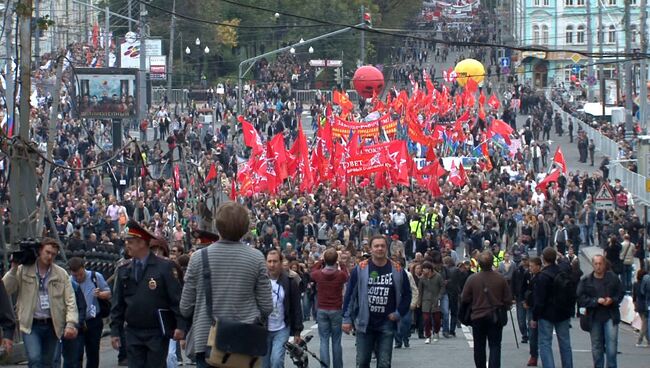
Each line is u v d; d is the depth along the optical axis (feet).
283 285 107.86
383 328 103.71
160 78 566.36
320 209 310.45
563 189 381.40
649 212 325.01
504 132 420.36
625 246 248.52
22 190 147.02
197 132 495.82
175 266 98.68
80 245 189.57
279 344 107.65
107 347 148.66
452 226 302.86
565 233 298.35
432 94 457.27
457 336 186.39
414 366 139.03
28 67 150.00
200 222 212.02
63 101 453.99
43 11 565.94
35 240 98.53
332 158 332.39
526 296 126.62
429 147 351.25
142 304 85.40
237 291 67.77
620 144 452.76
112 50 582.35
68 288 98.53
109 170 311.47
